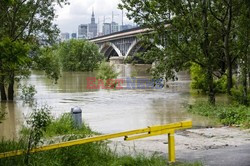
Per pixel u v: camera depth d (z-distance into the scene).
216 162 7.95
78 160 7.48
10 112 22.28
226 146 10.22
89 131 13.16
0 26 18.41
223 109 18.09
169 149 7.62
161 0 22.50
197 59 22.91
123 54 83.44
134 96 33.91
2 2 6.60
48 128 12.02
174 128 7.56
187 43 22.89
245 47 20.14
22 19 27.12
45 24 28.44
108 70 56.72
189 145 10.48
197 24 22.86
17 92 38.19
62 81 57.81
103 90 41.69
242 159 8.22
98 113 21.73
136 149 9.75
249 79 21.98
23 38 27.45
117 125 16.70
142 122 17.69
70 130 12.55
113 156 8.17
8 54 5.93
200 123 16.59
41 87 46.31
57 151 7.43
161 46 24.05
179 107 24.19
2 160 6.45
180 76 60.25
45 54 28.77
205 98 30.42
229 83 22.75
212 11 23.47
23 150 6.68
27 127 13.84
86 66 105.62
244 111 16.77
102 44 109.88
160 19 23.12
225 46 22.38
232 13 22.00
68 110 23.34
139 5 23.17
